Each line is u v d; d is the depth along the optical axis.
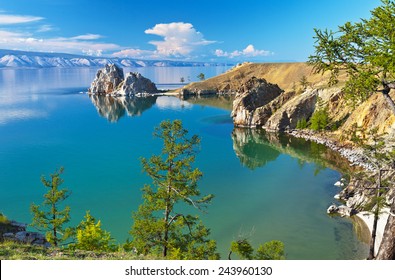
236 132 159.62
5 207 75.44
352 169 91.19
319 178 86.50
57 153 125.94
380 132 104.56
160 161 36.31
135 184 89.38
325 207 66.69
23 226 37.78
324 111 141.38
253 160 109.06
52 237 40.00
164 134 36.22
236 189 81.44
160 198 36.06
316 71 16.48
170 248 33.31
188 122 189.38
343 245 50.81
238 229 59.19
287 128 155.75
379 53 14.13
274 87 191.12
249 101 177.88
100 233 40.88
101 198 79.56
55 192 42.03
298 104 157.12
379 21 14.24
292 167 98.75
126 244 39.75
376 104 115.06
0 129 174.25
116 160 115.12
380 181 39.41
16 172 102.56
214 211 67.94
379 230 52.00
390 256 15.09
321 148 120.44
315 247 50.84
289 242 53.06
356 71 15.73
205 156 115.81
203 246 33.56
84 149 132.38
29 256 21.61
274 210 67.06
